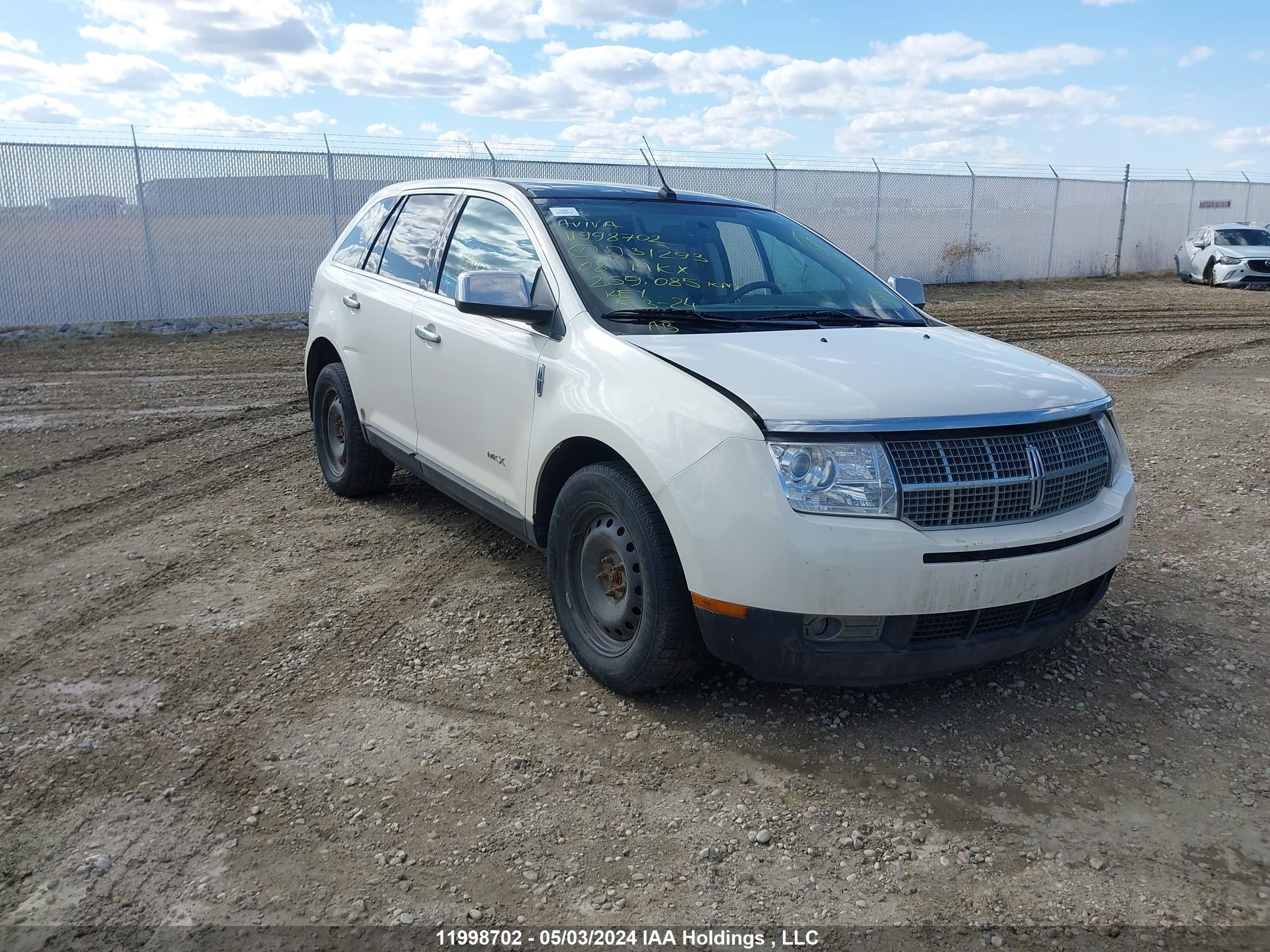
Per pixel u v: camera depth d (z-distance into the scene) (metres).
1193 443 7.57
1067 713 3.49
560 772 3.10
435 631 4.13
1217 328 15.15
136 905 2.49
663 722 3.40
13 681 3.68
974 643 3.12
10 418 8.56
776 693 3.61
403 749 3.22
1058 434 3.29
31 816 2.85
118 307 15.00
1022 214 24.50
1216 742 3.30
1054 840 2.77
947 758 3.20
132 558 5.02
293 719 3.41
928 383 3.21
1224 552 5.11
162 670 3.77
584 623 3.69
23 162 14.15
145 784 3.01
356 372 5.52
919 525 2.97
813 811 2.90
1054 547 3.15
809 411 2.98
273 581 4.70
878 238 22.42
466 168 16.89
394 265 5.34
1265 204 29.31
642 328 3.67
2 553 5.11
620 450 3.32
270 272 16.00
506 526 4.23
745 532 2.96
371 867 2.63
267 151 15.67
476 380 4.26
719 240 4.43
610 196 4.54
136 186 14.87
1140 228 26.89
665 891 2.55
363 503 6.02
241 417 8.66
